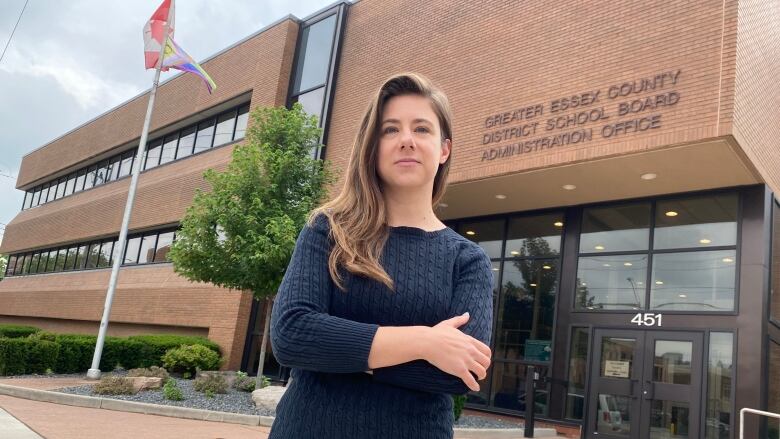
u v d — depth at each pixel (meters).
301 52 18.59
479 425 10.67
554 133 10.92
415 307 1.38
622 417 11.18
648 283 11.64
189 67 15.73
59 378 13.55
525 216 14.28
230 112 21.25
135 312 20.67
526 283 13.88
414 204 1.56
